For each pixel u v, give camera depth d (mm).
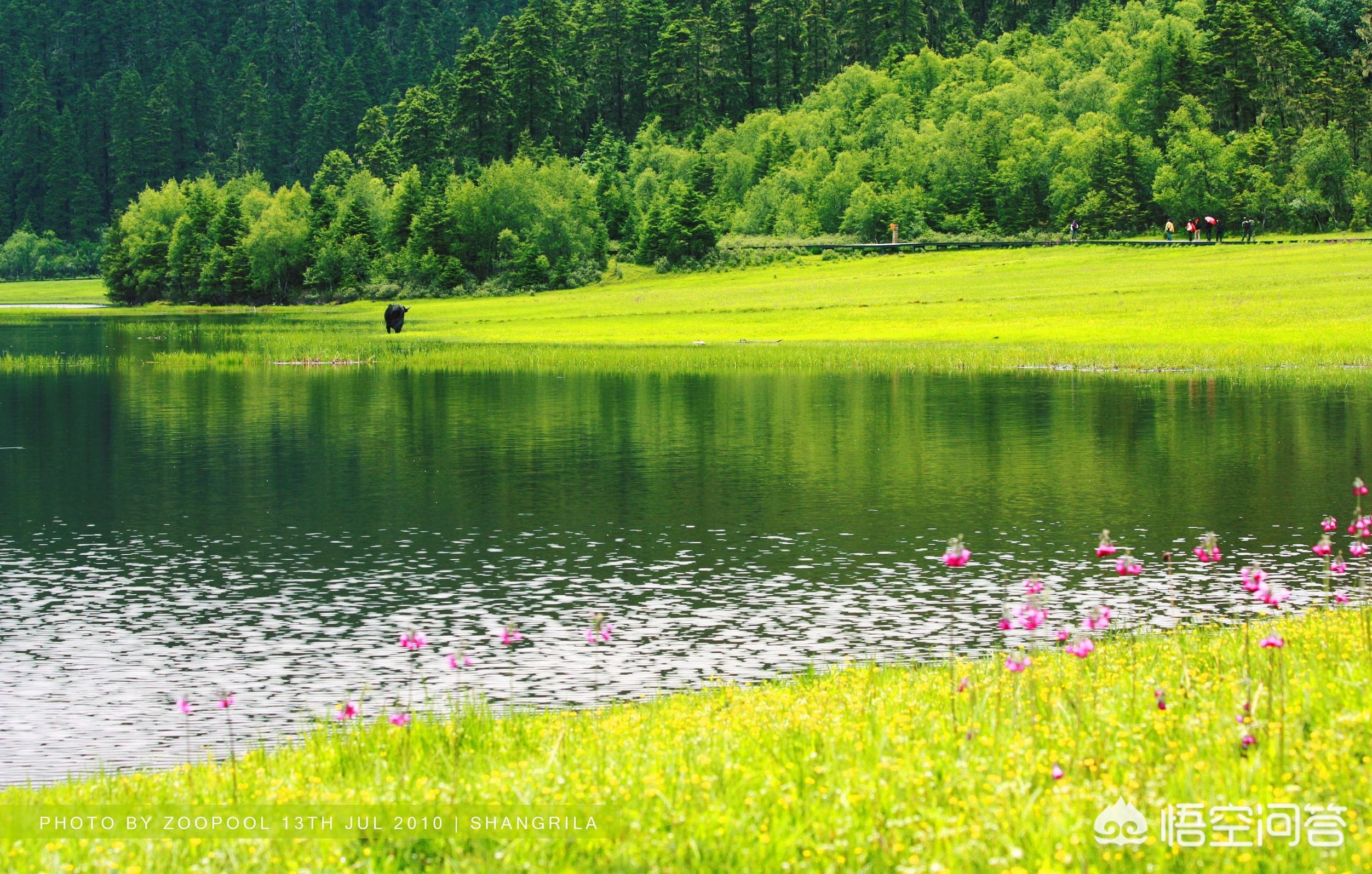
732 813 10773
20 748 20422
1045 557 32875
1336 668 15078
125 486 44312
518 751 14539
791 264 174250
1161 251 145625
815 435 53781
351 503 41031
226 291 190125
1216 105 197125
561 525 37562
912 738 13133
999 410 60438
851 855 9805
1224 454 47125
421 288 182750
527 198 189250
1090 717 13367
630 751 13469
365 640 26688
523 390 72250
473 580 31578
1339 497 39250
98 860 10531
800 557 33438
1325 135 169375
